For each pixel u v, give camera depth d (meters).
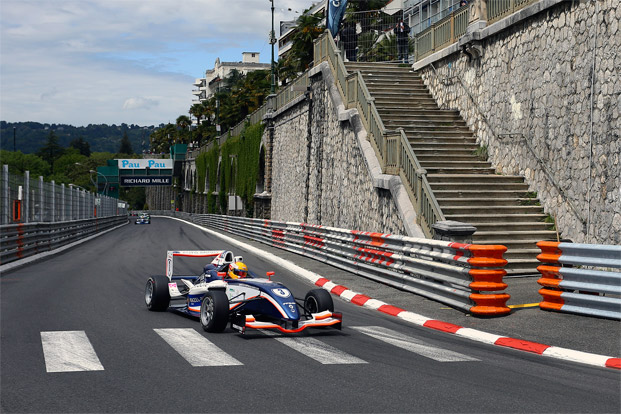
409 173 16.77
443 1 30.59
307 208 29.92
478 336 9.24
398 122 21.72
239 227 39.56
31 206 25.11
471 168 19.38
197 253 11.94
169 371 6.87
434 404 5.65
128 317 10.55
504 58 19.22
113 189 102.25
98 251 27.31
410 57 29.73
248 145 45.31
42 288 14.27
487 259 10.70
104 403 5.65
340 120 23.31
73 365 7.12
